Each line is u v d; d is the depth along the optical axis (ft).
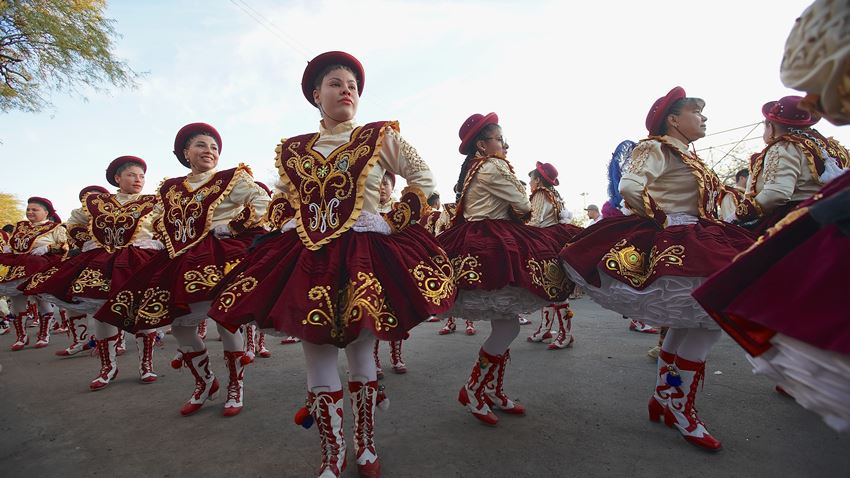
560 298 9.01
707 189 8.57
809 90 3.47
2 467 7.95
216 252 10.19
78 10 26.61
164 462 8.02
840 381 3.12
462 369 13.52
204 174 11.28
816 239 3.47
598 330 19.11
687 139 9.04
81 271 12.50
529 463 7.50
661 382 8.77
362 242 7.01
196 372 10.50
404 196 7.63
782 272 3.57
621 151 12.83
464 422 9.34
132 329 9.82
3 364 16.25
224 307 6.44
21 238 20.13
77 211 13.73
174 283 9.59
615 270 7.87
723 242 7.69
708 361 13.08
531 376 12.37
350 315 6.08
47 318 20.25
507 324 9.18
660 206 8.75
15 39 25.89
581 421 9.13
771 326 3.45
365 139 7.45
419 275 6.87
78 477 7.55
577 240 8.96
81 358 17.08
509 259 8.57
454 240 9.75
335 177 7.29
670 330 8.61
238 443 8.72
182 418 10.14
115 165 14.11
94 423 9.98
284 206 8.25
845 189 3.21
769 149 10.05
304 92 8.51
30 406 11.26
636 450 7.79
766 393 10.27
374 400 7.30
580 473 7.11
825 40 3.22
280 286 6.63
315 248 6.87
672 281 7.32
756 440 8.00
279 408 10.61
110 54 27.63
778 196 9.21
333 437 6.91
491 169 9.95
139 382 13.39
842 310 3.08
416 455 7.92
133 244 12.78
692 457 7.49
